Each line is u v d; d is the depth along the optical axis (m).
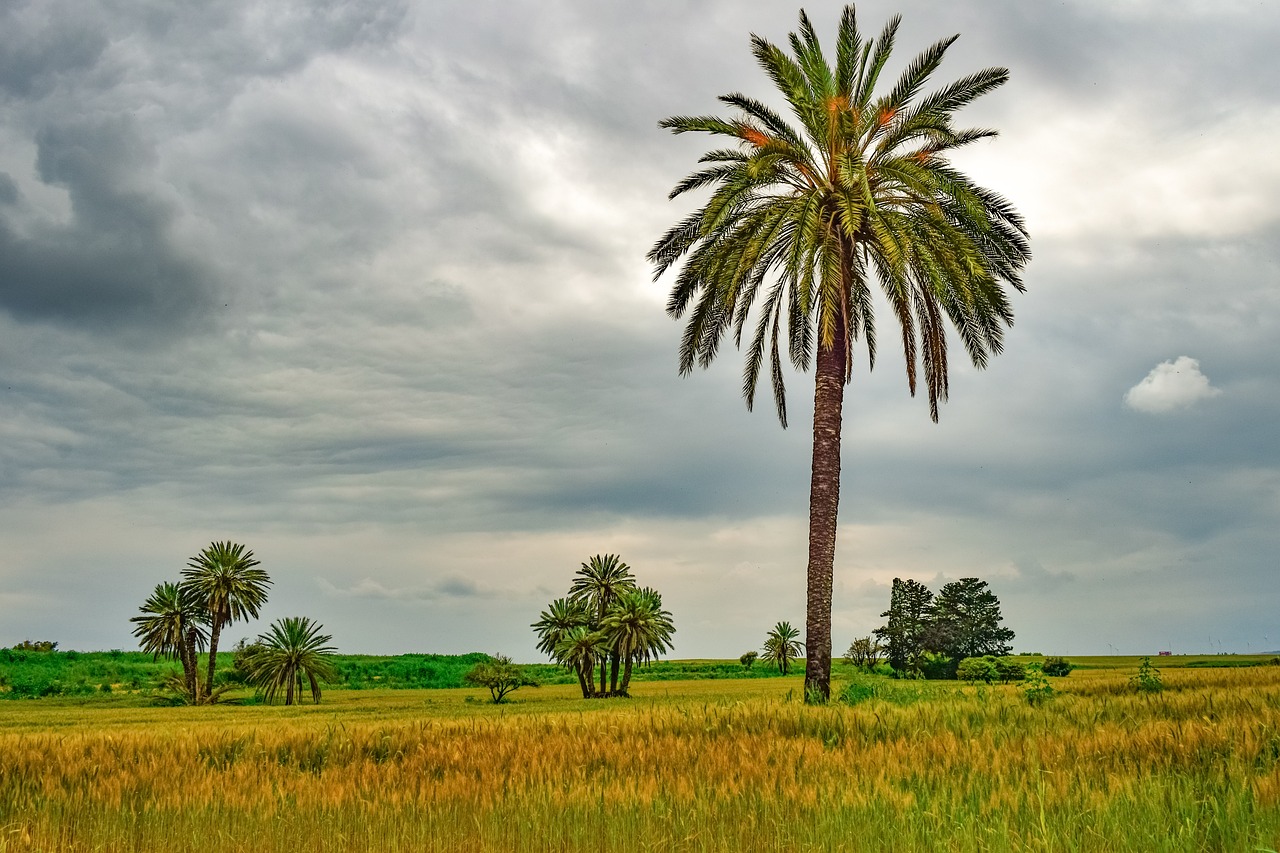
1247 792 7.21
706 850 7.09
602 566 100.06
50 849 8.13
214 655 94.94
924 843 6.75
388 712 56.59
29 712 70.31
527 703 69.62
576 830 7.74
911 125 25.52
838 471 26.34
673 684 109.94
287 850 7.79
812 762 10.80
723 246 26.50
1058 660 62.56
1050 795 7.79
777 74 26.14
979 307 25.52
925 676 99.94
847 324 25.70
